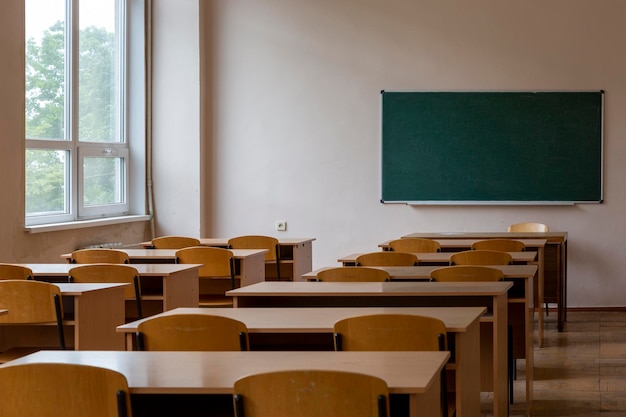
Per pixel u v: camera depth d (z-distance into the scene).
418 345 3.15
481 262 5.83
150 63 9.09
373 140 9.06
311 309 3.76
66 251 7.37
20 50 6.60
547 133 8.80
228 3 9.23
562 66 8.77
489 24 8.86
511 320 5.50
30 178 7.17
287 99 9.17
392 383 2.29
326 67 9.11
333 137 9.12
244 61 9.22
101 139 8.49
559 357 6.42
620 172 8.71
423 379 2.33
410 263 5.77
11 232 6.52
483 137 8.88
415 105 8.97
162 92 9.11
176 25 9.08
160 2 9.09
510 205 8.90
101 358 2.71
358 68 9.06
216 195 9.29
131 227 8.71
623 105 8.69
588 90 8.73
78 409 2.34
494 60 8.86
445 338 3.12
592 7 8.71
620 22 8.68
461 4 8.89
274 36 9.18
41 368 2.34
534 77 8.82
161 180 9.13
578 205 8.80
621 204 8.73
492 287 4.25
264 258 7.04
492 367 4.66
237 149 9.25
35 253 6.86
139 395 3.11
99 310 4.62
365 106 9.06
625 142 8.70
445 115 8.93
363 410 2.19
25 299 4.43
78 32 7.92
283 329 3.29
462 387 3.25
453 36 8.91
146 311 6.15
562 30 8.76
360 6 9.03
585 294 8.81
